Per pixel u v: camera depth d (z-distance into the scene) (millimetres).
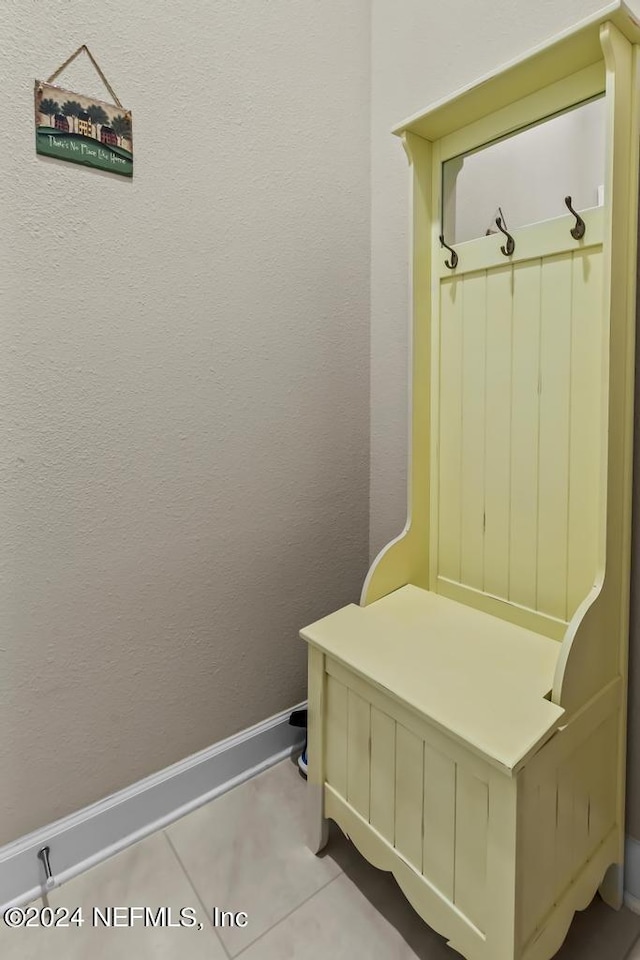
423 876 895
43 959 960
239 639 1334
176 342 1146
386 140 1397
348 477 1501
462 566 1161
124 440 1104
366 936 993
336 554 1496
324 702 1072
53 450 1024
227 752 1339
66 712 1099
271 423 1318
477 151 1053
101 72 997
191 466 1200
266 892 1081
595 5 971
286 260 1296
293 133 1275
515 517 1049
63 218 986
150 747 1220
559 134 925
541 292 966
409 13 1303
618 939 982
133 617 1162
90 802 1148
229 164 1177
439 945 974
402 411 1442
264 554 1351
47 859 1086
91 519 1084
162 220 1098
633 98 832
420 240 1122
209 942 987
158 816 1235
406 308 1397
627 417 899
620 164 814
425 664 932
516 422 1028
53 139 956
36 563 1031
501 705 821
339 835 1224
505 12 1108
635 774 1033
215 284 1186
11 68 910
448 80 1236
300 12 1260
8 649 1019
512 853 745
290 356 1333
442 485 1183
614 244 819
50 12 935
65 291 1004
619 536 912
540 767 776
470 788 797
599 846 965
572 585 974
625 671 971
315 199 1335
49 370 1003
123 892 1084
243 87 1182
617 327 844
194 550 1231
